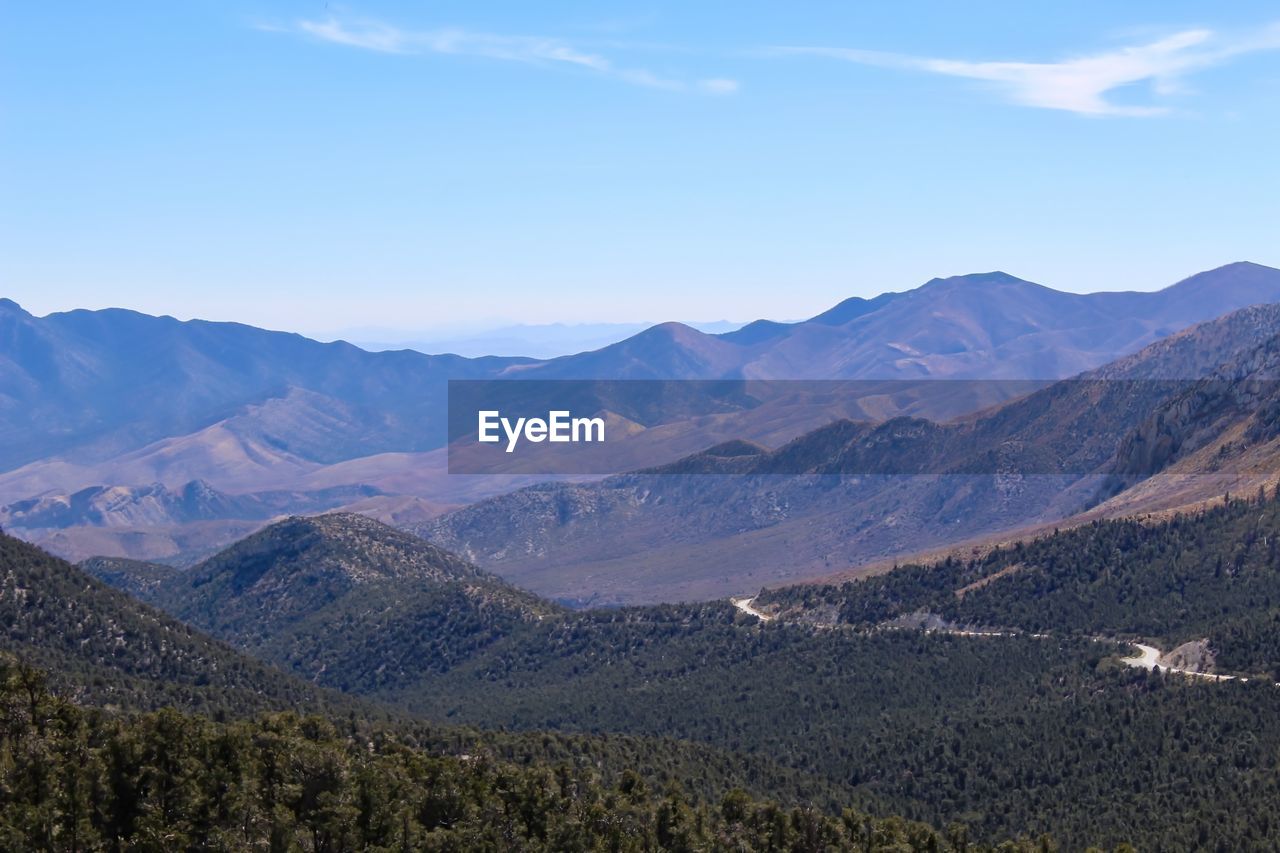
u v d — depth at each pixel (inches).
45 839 4633.4
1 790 4707.2
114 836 4886.8
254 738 5472.4
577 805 5748.0
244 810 4970.5
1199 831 6127.0
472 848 5187.0
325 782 5231.3
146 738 5196.9
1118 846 5600.4
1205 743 6993.1
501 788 5743.1
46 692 5403.5
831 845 5762.8
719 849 5551.2
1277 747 6732.3
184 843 4781.0
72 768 4926.2
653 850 5477.4
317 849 5022.1
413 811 5349.4
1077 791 6934.1
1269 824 6028.5
